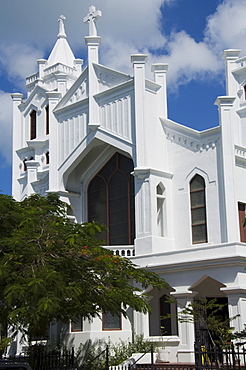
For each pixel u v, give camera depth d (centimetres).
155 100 3061
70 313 1875
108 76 3184
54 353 2641
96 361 2533
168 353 2483
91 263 1848
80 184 3381
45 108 4041
